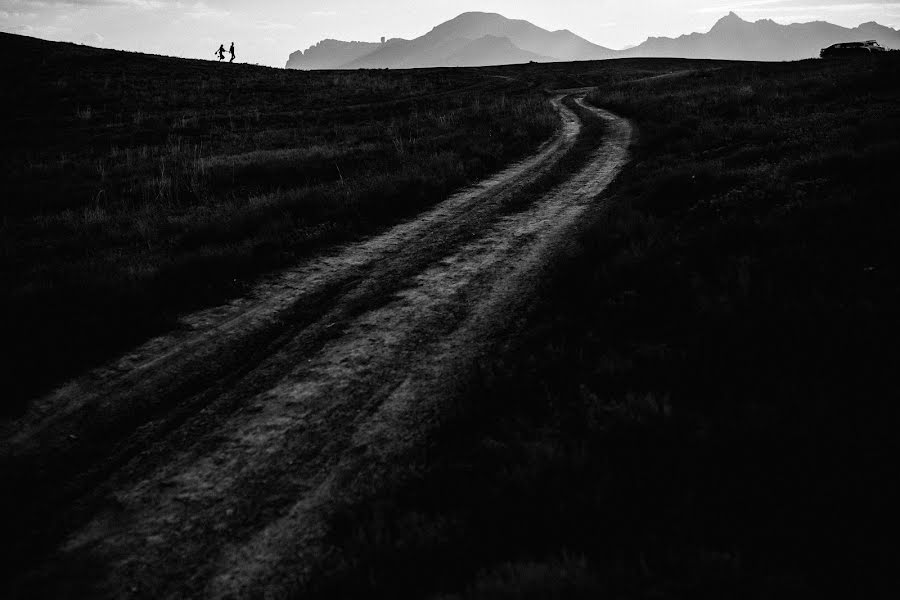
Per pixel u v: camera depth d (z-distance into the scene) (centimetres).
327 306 760
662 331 543
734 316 500
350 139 2386
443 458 438
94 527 394
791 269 568
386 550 336
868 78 1994
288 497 417
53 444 478
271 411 525
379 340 656
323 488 423
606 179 1417
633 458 366
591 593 263
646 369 475
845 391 378
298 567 353
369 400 536
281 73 5341
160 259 895
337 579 324
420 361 602
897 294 470
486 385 521
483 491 379
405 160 1702
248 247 951
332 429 494
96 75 4078
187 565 362
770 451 342
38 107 3173
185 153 2148
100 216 1218
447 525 351
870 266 527
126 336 662
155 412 527
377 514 369
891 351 399
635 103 2692
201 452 471
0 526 390
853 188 718
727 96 2347
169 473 446
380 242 1028
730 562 269
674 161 1376
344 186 1376
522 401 491
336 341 659
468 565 321
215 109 3475
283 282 846
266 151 2102
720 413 390
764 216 732
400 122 2806
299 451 468
